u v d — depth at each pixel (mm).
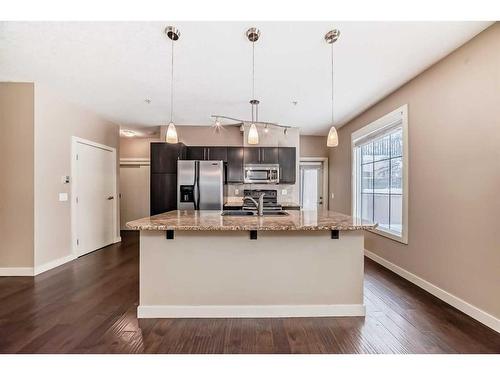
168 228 1971
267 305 2277
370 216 4266
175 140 2705
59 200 3658
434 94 2664
